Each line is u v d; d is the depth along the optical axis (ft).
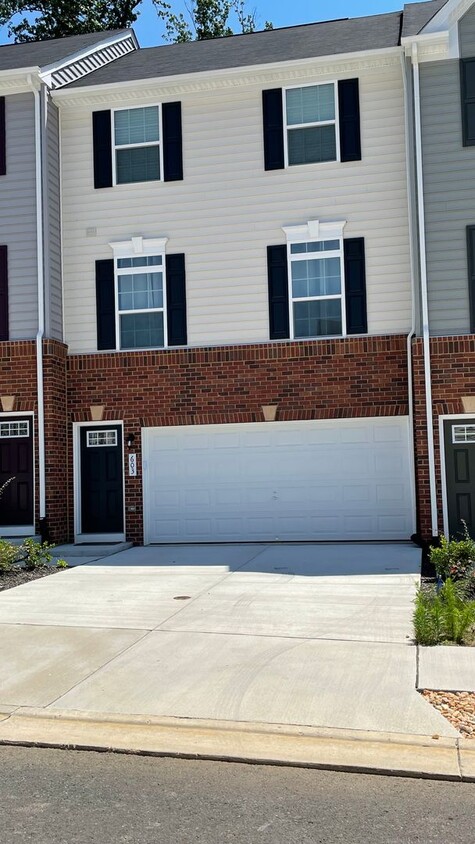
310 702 18.54
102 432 47.88
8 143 46.91
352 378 44.75
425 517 41.09
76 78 51.16
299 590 31.04
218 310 46.65
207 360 46.29
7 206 46.65
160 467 47.09
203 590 31.55
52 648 23.77
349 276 45.27
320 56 45.11
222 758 16.06
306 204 45.91
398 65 44.86
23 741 17.12
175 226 47.34
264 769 15.66
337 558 38.58
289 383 45.39
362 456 45.06
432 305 42.01
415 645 23.03
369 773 15.34
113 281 47.83
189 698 19.08
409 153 42.83
